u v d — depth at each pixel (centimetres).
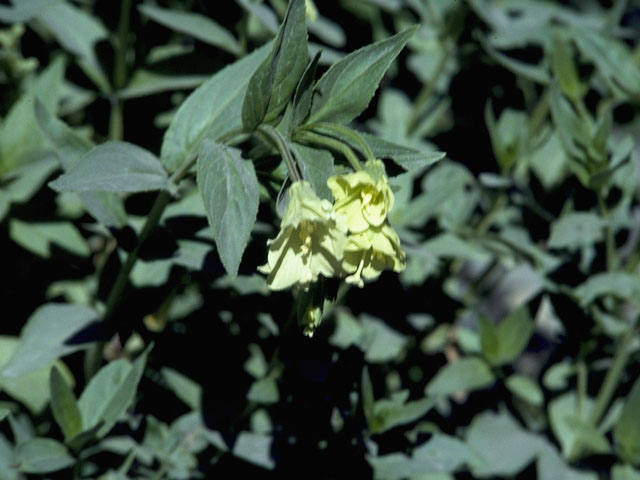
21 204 31
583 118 33
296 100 22
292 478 29
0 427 29
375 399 31
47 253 31
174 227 27
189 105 25
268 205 30
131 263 26
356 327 33
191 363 29
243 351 30
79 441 25
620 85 33
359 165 20
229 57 35
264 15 30
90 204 25
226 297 30
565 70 33
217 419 29
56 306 27
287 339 28
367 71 22
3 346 32
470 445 34
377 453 29
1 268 33
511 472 34
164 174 24
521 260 35
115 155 23
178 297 35
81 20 33
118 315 27
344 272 21
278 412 29
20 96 34
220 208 21
